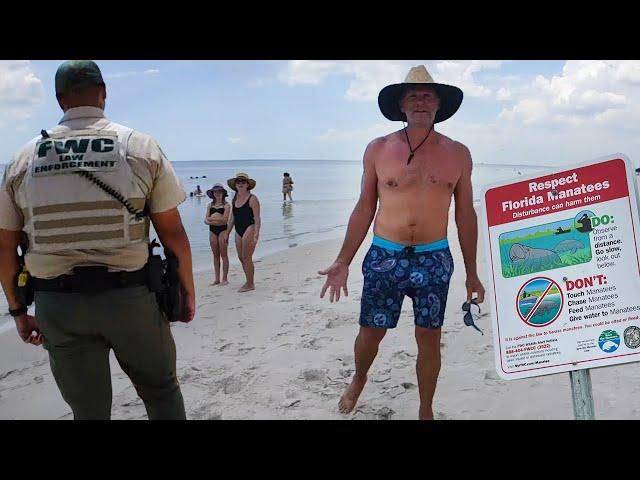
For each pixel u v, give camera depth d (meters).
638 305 2.13
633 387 3.43
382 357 4.25
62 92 2.43
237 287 7.32
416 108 3.07
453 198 3.24
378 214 3.22
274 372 4.13
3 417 3.69
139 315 2.41
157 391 2.61
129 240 2.35
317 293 6.60
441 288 3.12
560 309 2.22
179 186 2.53
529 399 3.44
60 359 2.39
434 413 3.37
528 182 2.28
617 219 2.16
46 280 2.35
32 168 2.32
